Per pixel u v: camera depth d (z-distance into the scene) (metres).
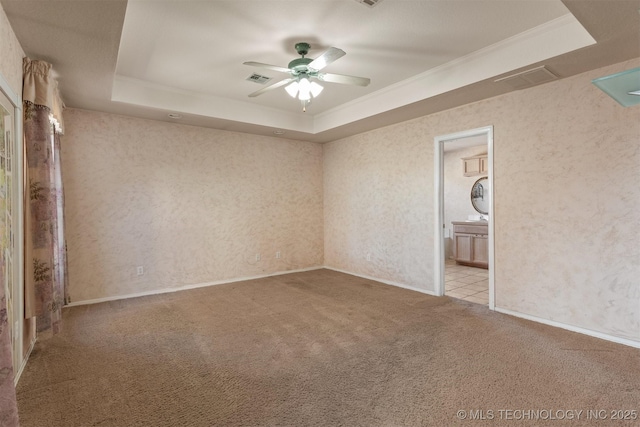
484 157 6.69
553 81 3.22
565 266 3.17
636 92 1.26
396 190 4.88
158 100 3.98
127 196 4.35
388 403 2.01
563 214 3.17
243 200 5.31
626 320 2.80
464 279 5.41
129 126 4.34
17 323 2.31
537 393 2.09
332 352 2.71
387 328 3.22
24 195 2.54
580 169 3.05
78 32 2.28
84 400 2.05
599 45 2.50
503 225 3.63
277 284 5.00
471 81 3.25
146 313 3.70
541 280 3.34
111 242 4.25
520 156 3.47
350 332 3.13
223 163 5.11
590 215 3.00
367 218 5.37
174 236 4.70
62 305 3.62
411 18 2.57
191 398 2.07
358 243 5.55
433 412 1.92
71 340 2.96
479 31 2.78
